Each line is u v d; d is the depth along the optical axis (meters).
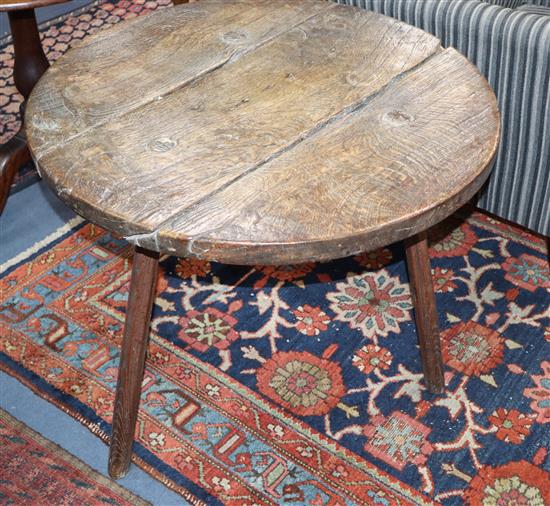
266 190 1.35
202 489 1.64
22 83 2.35
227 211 1.31
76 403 1.82
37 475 1.67
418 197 1.33
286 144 1.45
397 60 1.69
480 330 1.96
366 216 1.29
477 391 1.82
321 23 1.84
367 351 1.92
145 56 1.74
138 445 1.73
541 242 2.21
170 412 1.79
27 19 2.24
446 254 2.18
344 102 1.56
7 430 1.77
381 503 1.60
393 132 1.48
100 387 1.85
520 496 1.61
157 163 1.41
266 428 1.76
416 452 1.70
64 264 2.19
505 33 1.73
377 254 2.18
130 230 1.30
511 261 2.15
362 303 2.04
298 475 1.66
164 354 1.93
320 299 2.06
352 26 1.82
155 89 1.62
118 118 1.54
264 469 1.67
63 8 3.49
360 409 1.79
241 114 1.54
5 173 2.27
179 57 1.73
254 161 1.41
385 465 1.67
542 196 1.92
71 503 1.62
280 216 1.29
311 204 1.32
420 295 1.67
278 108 1.56
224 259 1.28
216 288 2.10
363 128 1.49
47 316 2.03
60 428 1.77
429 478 1.65
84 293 2.09
